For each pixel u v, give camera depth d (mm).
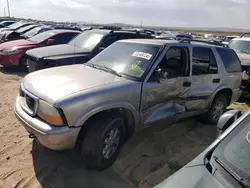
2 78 8359
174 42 4230
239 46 9695
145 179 3258
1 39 13586
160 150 4062
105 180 3186
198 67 4566
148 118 3793
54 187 2996
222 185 1593
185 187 1640
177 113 4273
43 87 3201
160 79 3750
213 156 1875
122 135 3480
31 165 3383
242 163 1705
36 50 7719
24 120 3131
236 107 6680
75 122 2908
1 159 3475
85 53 7398
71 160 3559
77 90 3061
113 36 8047
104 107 3117
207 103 4945
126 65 3918
